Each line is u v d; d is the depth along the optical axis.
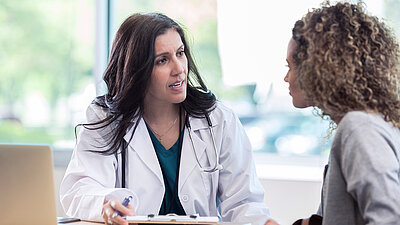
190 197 1.74
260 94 2.80
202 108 1.82
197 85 1.88
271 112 2.81
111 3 3.06
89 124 1.75
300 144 2.79
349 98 1.18
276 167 2.79
